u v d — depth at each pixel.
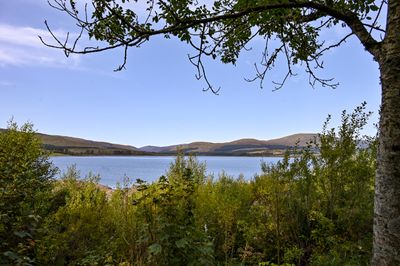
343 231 5.39
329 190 5.69
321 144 5.62
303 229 5.57
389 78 2.45
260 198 5.83
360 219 5.45
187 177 4.48
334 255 4.70
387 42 2.52
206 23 3.02
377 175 2.46
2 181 3.58
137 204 4.22
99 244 5.41
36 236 4.37
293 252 5.02
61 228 5.50
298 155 5.53
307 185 5.49
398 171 2.33
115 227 5.62
